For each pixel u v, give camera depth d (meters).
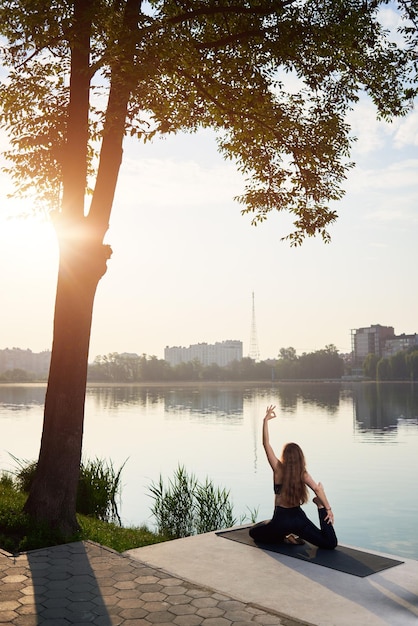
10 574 6.32
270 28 10.11
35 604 5.48
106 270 9.36
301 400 98.88
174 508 12.55
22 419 53.94
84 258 9.12
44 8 9.01
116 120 9.23
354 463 28.28
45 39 9.52
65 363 8.96
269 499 19.31
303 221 12.55
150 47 8.77
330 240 12.70
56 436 8.80
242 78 11.15
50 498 8.62
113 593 5.76
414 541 15.15
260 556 6.93
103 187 9.35
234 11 9.68
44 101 11.31
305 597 5.68
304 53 11.16
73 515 8.80
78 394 8.97
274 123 11.52
